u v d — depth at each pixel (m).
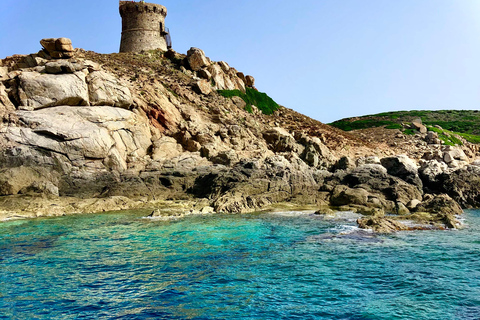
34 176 29.47
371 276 14.74
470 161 51.09
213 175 33.16
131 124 36.31
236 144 39.62
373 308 11.97
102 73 37.31
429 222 24.38
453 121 93.19
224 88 54.94
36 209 26.45
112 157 32.53
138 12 61.56
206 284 14.00
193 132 38.34
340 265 16.06
